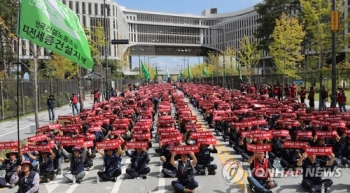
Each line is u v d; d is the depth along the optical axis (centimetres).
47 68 5369
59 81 4112
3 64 5353
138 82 9444
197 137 1191
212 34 16000
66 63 3759
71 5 9206
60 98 4034
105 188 1006
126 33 13012
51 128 1502
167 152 1114
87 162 1214
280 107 2225
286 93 3456
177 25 15488
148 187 1005
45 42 1249
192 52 15912
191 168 927
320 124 1491
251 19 12825
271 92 3719
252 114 1892
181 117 1717
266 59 10344
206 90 4569
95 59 4469
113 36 9906
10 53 4875
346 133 1230
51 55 4506
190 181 919
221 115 1898
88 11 9444
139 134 1230
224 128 1717
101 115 1883
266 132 1202
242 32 13488
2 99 2705
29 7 1216
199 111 3012
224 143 1617
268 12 6494
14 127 2308
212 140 1125
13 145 1102
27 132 2073
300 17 5509
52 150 1147
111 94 4538
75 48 1318
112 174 1071
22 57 5994
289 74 4169
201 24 16325
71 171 1073
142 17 14962
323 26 3462
